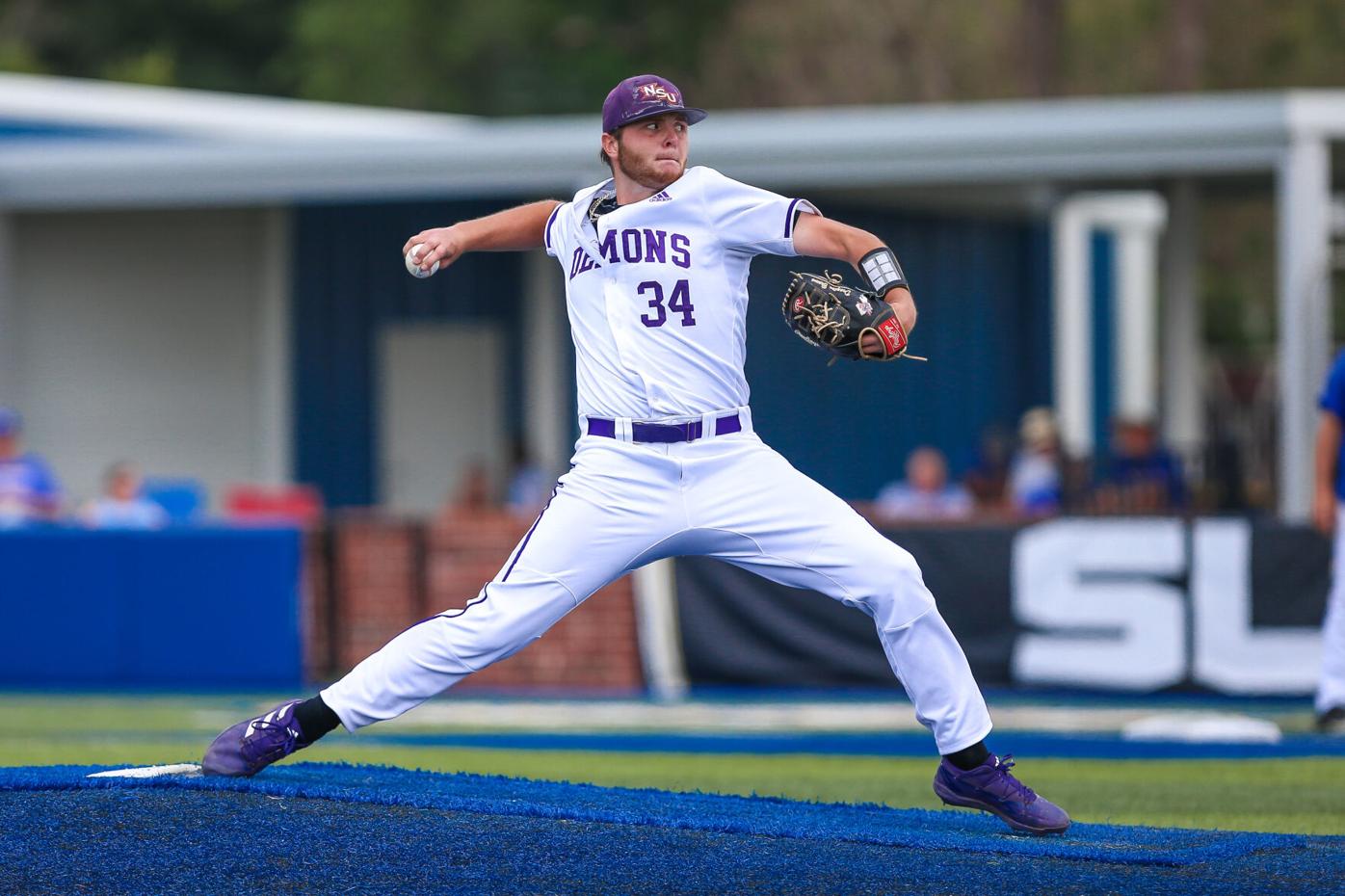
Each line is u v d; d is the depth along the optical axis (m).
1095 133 56.09
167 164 65.38
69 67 145.25
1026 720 40.47
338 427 73.38
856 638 47.28
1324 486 36.06
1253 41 129.25
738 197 18.84
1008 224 80.50
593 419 19.25
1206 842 19.42
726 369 19.02
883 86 127.69
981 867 17.66
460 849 17.78
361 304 73.19
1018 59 124.38
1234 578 44.94
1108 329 88.94
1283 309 54.31
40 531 50.69
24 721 40.69
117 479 55.75
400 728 39.19
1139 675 45.41
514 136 62.03
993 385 79.88
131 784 19.73
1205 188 72.00
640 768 31.80
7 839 17.81
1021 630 46.31
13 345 74.62
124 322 74.88
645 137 18.81
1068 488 59.22
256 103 78.00
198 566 50.12
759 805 21.12
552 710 43.38
